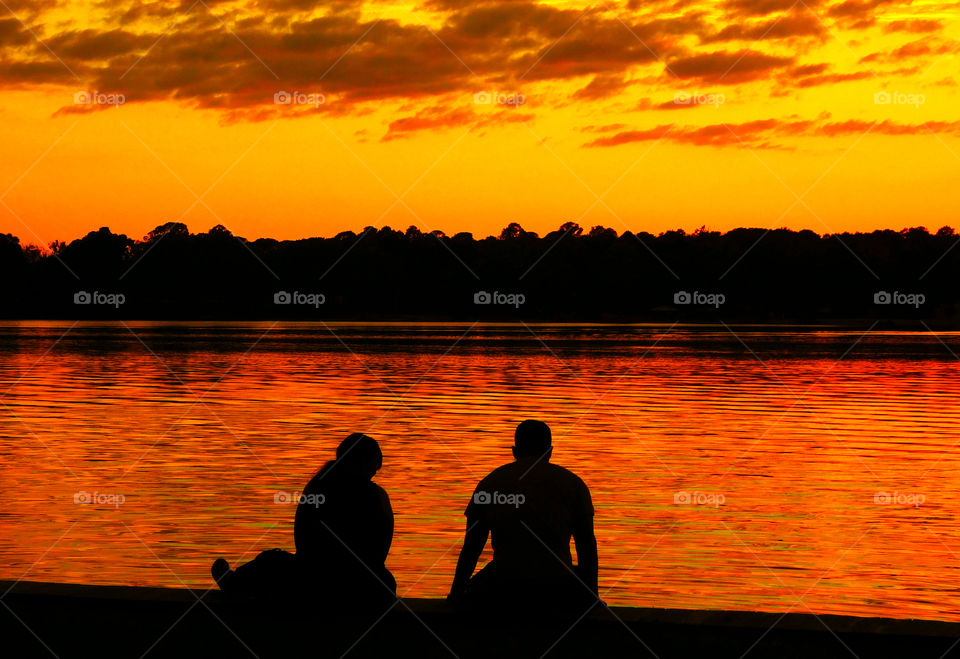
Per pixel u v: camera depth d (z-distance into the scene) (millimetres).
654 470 17297
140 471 16625
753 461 18375
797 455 19156
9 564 10750
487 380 38938
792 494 15172
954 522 13250
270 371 43812
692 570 10883
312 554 6547
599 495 15000
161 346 67688
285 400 30078
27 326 117688
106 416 25438
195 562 10906
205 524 12711
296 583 6484
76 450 19141
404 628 6148
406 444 20203
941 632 5844
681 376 41844
